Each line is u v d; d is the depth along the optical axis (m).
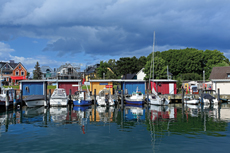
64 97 33.03
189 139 14.23
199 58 80.44
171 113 26.12
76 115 24.80
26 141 13.93
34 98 32.47
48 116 24.05
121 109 30.31
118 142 13.69
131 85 42.03
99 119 22.03
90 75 91.94
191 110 28.94
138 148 12.55
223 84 43.09
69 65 78.50
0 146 12.92
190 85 49.12
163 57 88.12
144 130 16.86
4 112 27.50
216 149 12.33
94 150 12.23
